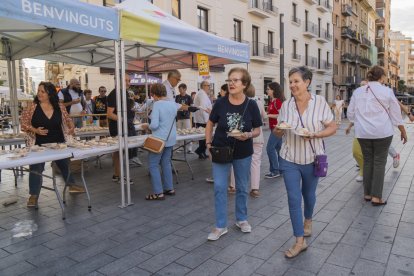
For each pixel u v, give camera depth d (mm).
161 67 9586
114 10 4383
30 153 4184
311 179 3293
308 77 3145
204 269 3039
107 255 3330
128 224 4129
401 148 9797
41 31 5445
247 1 22328
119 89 4664
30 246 3541
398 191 5305
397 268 2984
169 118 5059
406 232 3740
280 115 3357
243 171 3672
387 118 4547
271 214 4410
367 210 4477
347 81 43031
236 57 6832
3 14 3215
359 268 2996
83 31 3994
